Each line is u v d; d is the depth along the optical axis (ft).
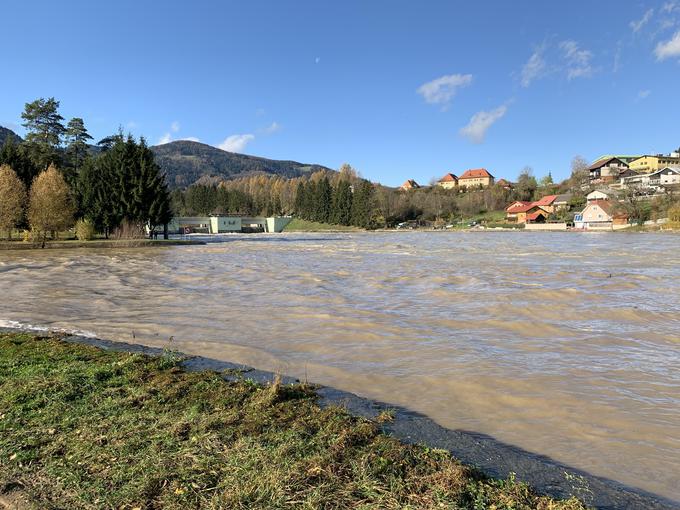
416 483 11.81
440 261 88.07
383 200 375.04
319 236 258.78
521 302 43.27
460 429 17.15
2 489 11.46
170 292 50.26
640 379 22.70
